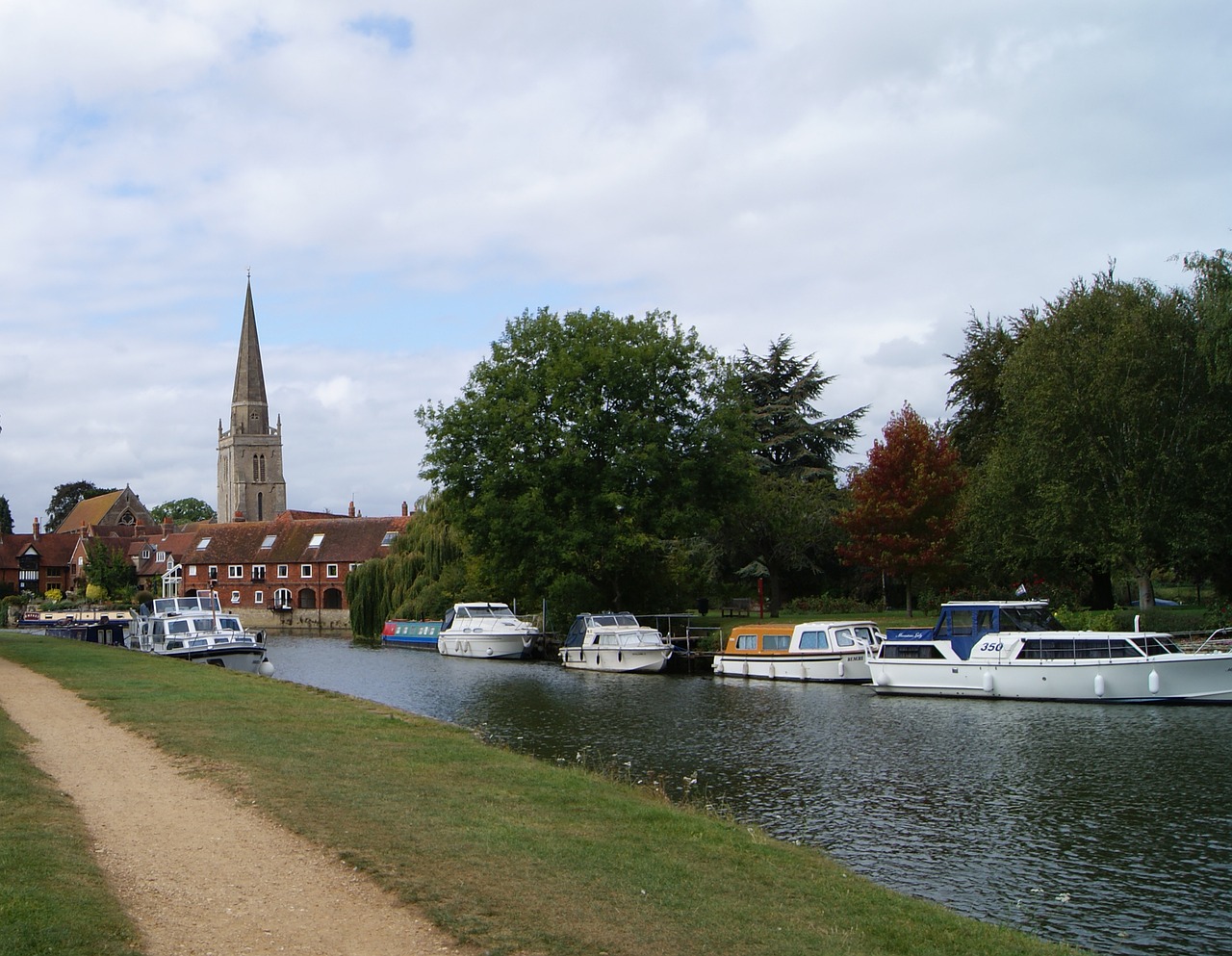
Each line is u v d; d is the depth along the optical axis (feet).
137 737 63.16
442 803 49.39
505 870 38.50
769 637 148.46
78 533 471.62
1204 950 45.37
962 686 119.14
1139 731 95.04
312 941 30.55
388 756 62.13
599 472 181.47
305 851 39.52
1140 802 69.41
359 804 47.62
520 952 30.78
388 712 86.63
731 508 197.67
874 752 87.51
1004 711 108.17
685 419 187.73
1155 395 138.10
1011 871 55.47
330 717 78.28
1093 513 139.74
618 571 188.55
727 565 226.99
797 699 122.31
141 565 442.50
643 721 106.93
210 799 47.26
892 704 116.26
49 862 34.99
